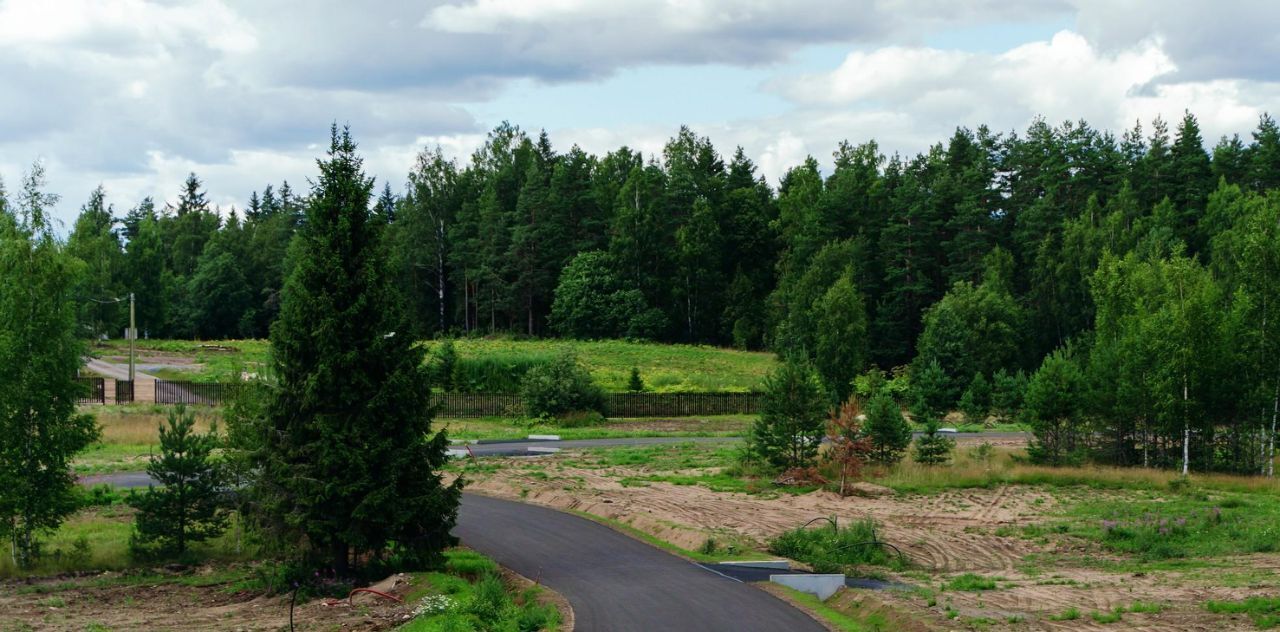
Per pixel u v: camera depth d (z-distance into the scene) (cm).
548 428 6209
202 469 3020
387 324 2659
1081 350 9006
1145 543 3325
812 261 10825
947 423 7181
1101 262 7975
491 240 12312
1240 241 8450
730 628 2164
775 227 12962
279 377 2641
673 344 11831
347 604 2444
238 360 4050
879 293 11506
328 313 2584
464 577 2634
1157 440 5278
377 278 2661
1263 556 3194
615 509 3534
